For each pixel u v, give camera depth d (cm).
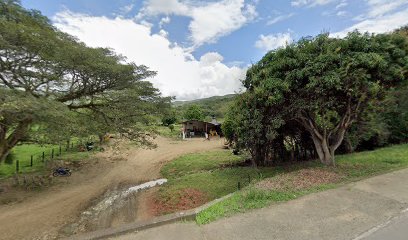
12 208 1138
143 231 470
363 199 573
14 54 1078
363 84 805
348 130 1474
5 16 1071
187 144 3241
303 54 860
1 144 1201
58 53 1119
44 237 877
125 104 1534
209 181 1312
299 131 1411
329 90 841
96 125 1576
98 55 1289
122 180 1638
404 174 766
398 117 1695
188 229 467
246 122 1123
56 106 1076
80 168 1906
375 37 855
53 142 1273
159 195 1213
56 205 1185
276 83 869
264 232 441
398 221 464
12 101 895
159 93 1692
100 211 1110
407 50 858
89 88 1442
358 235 421
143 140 1758
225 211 532
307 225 460
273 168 1374
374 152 1347
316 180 739
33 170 1759
